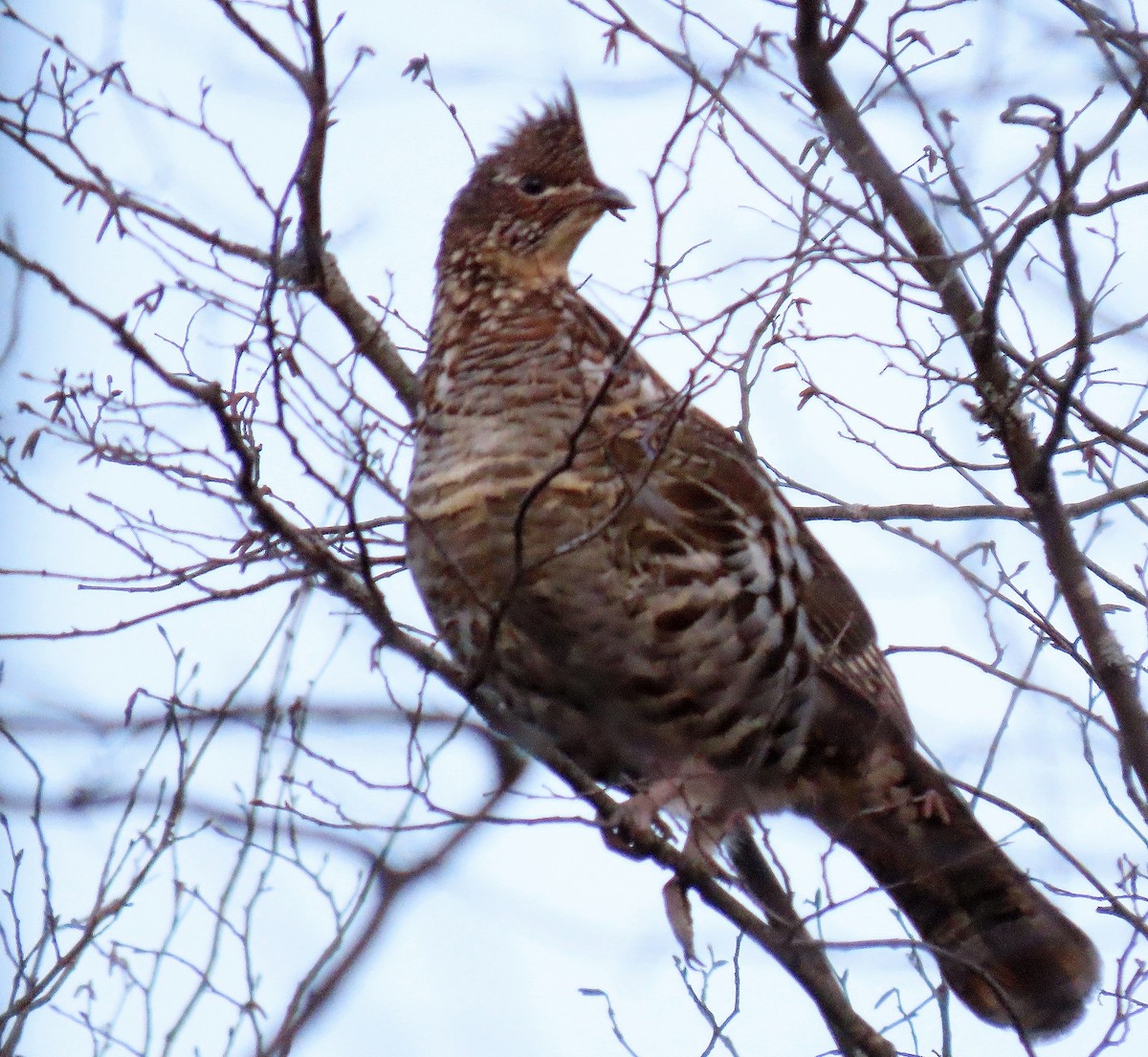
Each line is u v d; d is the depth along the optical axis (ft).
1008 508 34.68
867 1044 29.35
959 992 36.94
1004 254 28.17
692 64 27.12
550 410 31.68
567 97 36.65
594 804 30.22
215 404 24.64
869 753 35.04
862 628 35.32
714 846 33.53
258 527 27.32
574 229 34.91
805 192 27.68
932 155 30.01
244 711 29.25
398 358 35.63
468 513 31.60
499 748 27.91
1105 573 33.30
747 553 32.65
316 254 29.22
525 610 31.96
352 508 25.34
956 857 35.60
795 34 30.04
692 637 32.48
